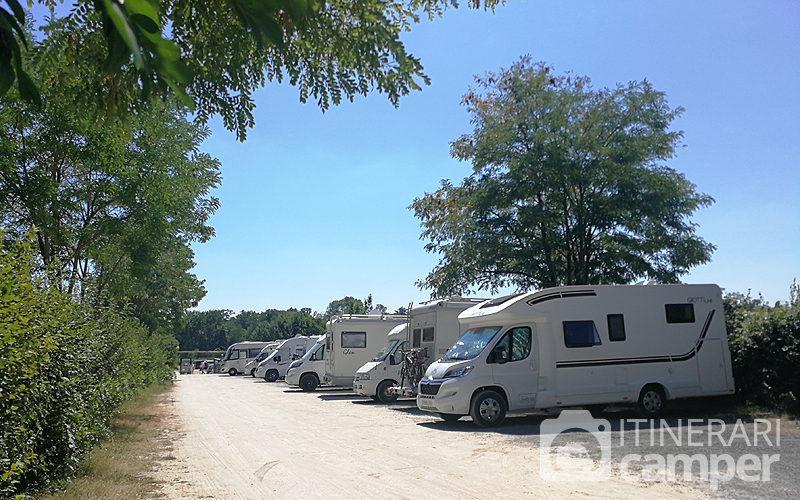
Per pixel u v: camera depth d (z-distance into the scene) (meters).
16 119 11.98
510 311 13.59
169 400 22.06
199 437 12.21
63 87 5.32
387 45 5.79
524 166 20.23
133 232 14.29
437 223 22.83
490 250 20.95
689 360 14.12
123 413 14.85
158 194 14.22
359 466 8.82
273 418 15.73
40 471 7.04
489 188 20.73
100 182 13.56
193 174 15.88
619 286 14.16
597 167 19.97
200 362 77.25
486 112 22.28
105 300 12.58
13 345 5.65
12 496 5.79
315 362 27.91
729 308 15.65
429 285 23.05
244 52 6.08
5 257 5.61
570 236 21.06
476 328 14.70
